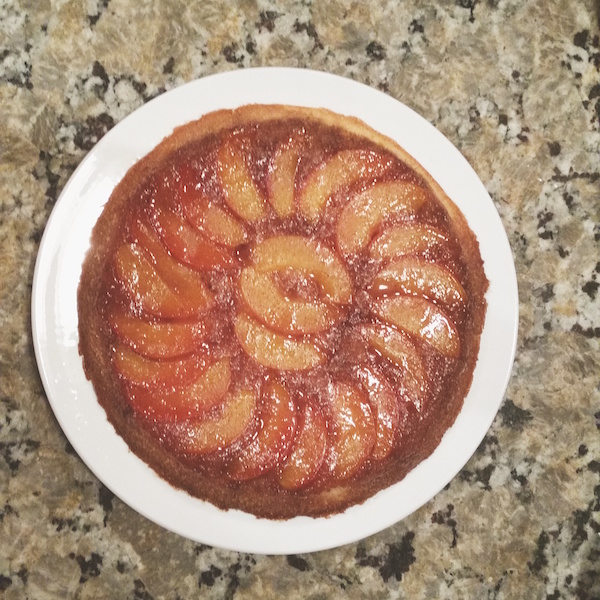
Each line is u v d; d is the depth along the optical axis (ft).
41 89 1.19
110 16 1.21
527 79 1.32
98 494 1.21
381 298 1.18
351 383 1.17
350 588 1.28
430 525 1.31
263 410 1.14
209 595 1.24
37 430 1.19
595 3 1.33
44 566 1.19
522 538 1.33
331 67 1.26
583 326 1.34
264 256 1.15
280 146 1.17
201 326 1.13
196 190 1.14
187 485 1.14
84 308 1.12
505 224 1.32
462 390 1.22
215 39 1.23
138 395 1.12
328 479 1.17
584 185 1.34
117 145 1.12
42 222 1.18
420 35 1.28
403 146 1.20
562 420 1.34
